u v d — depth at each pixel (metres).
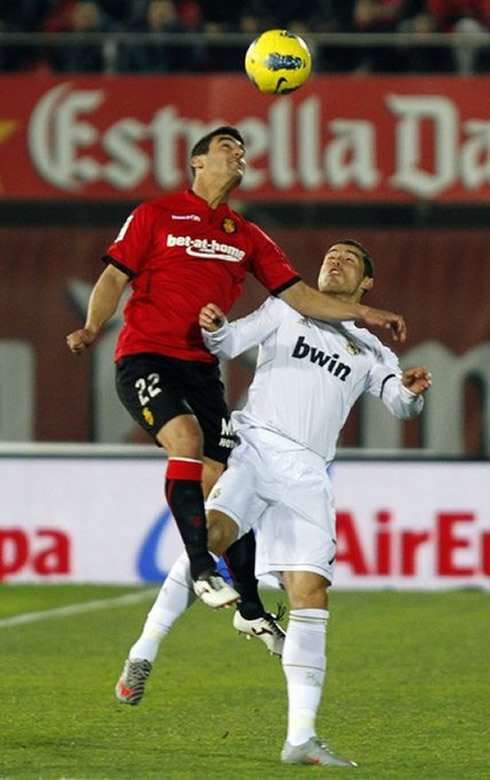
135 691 25.73
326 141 46.28
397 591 45.50
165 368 26.06
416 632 38.47
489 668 33.50
